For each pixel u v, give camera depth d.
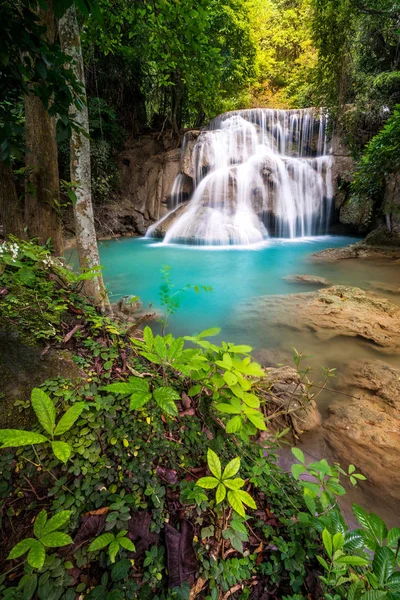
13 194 3.39
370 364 3.75
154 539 1.32
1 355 1.81
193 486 1.56
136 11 4.28
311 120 14.16
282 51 21.75
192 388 2.03
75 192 3.38
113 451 1.57
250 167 13.06
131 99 16.17
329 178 13.35
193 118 18.36
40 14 3.35
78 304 2.67
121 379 2.02
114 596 1.10
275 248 11.62
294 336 4.64
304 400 2.96
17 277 2.45
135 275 8.34
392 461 2.37
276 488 1.80
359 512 1.36
